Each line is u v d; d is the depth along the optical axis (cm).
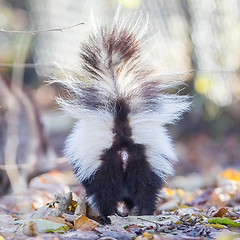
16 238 669
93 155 802
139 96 814
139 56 837
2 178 1304
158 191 824
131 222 766
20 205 1004
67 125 1953
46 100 2020
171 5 1778
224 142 1975
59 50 1858
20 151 1426
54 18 1992
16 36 1756
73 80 845
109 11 1655
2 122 1384
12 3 2573
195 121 2069
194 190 1282
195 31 1822
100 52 829
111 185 808
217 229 743
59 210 820
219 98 2002
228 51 1844
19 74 1526
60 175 1321
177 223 766
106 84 820
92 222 745
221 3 1825
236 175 1287
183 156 1844
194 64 1783
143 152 804
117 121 796
